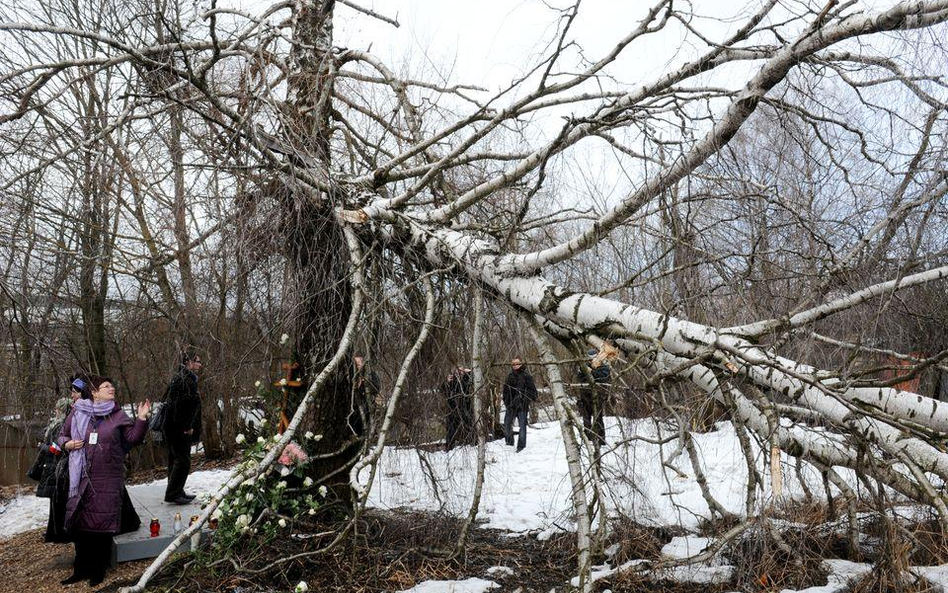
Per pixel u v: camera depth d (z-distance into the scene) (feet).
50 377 23.02
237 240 18.56
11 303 19.43
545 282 18.88
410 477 27.50
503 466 34.45
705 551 17.89
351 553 19.76
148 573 14.70
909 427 14.05
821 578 17.54
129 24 19.99
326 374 17.65
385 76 25.11
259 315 19.70
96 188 19.79
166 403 26.03
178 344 22.17
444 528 21.01
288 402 22.35
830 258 18.42
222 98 20.39
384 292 20.47
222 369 21.24
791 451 18.61
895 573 15.80
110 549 20.45
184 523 23.27
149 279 23.03
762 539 17.65
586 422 21.03
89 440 19.99
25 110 18.44
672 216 18.10
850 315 20.22
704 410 17.62
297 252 20.13
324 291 20.48
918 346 20.67
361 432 23.99
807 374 15.34
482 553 20.84
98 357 31.40
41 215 19.94
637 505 21.97
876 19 13.58
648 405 18.76
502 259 19.57
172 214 19.84
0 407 22.50
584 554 16.01
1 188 17.95
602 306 17.53
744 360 15.06
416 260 21.57
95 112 23.77
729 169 17.84
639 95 16.89
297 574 18.78
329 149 24.18
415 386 20.99
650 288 21.36
